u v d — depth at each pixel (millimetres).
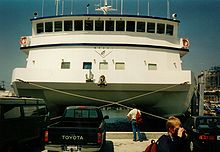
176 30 19156
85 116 13461
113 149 13414
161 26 18609
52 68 17219
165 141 4672
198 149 12438
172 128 4715
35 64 18141
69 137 10297
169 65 18000
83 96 17141
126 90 16609
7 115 10195
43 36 18797
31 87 17016
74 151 10219
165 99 17516
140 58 17484
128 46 17484
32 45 18719
